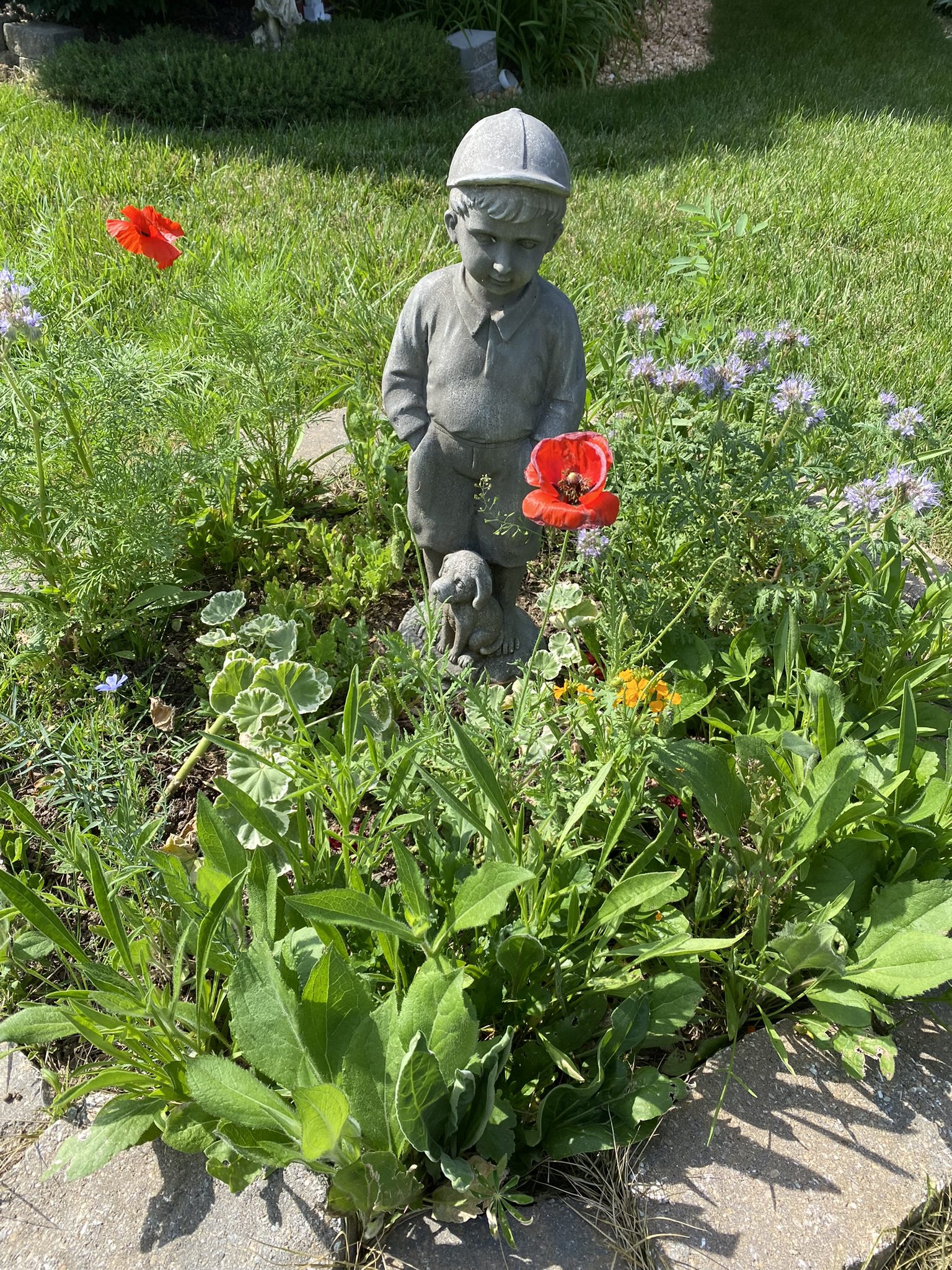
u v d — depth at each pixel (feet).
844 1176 5.28
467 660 7.88
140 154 19.95
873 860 6.34
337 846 6.81
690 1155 5.34
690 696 7.39
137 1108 5.09
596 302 14.62
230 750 6.07
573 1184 5.24
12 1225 4.96
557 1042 5.59
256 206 18.10
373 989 5.67
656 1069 5.62
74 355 8.25
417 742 5.85
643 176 21.22
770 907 6.22
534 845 5.59
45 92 23.85
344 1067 4.67
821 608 8.14
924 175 22.52
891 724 7.68
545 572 9.80
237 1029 4.76
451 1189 5.05
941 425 12.84
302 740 6.16
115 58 23.67
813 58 32.04
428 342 7.30
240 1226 4.91
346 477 11.05
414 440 7.59
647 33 32.40
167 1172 5.14
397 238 16.61
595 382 11.21
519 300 7.00
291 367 9.94
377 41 24.68
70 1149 4.95
